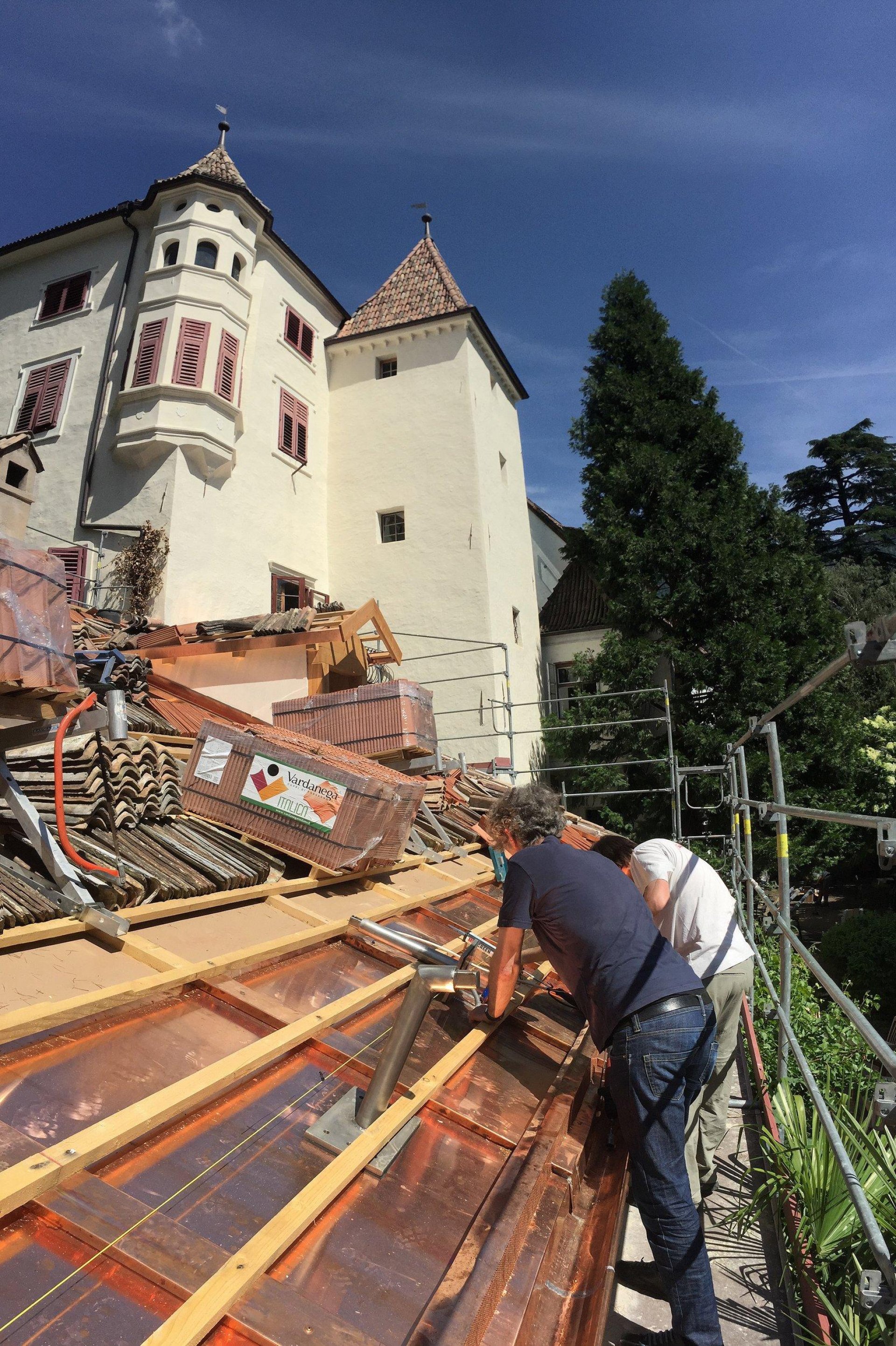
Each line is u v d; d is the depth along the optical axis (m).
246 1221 1.91
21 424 17.41
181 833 4.59
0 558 3.05
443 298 20.67
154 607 14.39
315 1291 1.77
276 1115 2.44
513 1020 3.83
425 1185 2.37
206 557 15.42
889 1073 1.92
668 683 17.95
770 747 4.41
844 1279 3.01
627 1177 2.93
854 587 29.44
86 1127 2.04
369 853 5.04
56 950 2.96
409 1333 1.72
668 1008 2.66
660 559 18.81
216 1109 2.36
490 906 6.09
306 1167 2.22
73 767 4.33
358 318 21.66
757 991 6.23
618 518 19.77
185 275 16.23
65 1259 1.63
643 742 18.27
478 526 18.47
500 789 12.04
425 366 19.92
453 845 7.77
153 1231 1.75
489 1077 3.19
